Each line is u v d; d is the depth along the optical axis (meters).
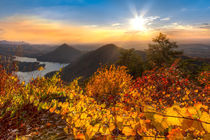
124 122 1.16
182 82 4.12
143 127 1.04
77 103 2.53
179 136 0.89
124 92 3.36
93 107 2.53
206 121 0.91
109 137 1.07
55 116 2.22
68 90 3.22
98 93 3.52
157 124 1.02
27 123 1.98
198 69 11.95
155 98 3.39
